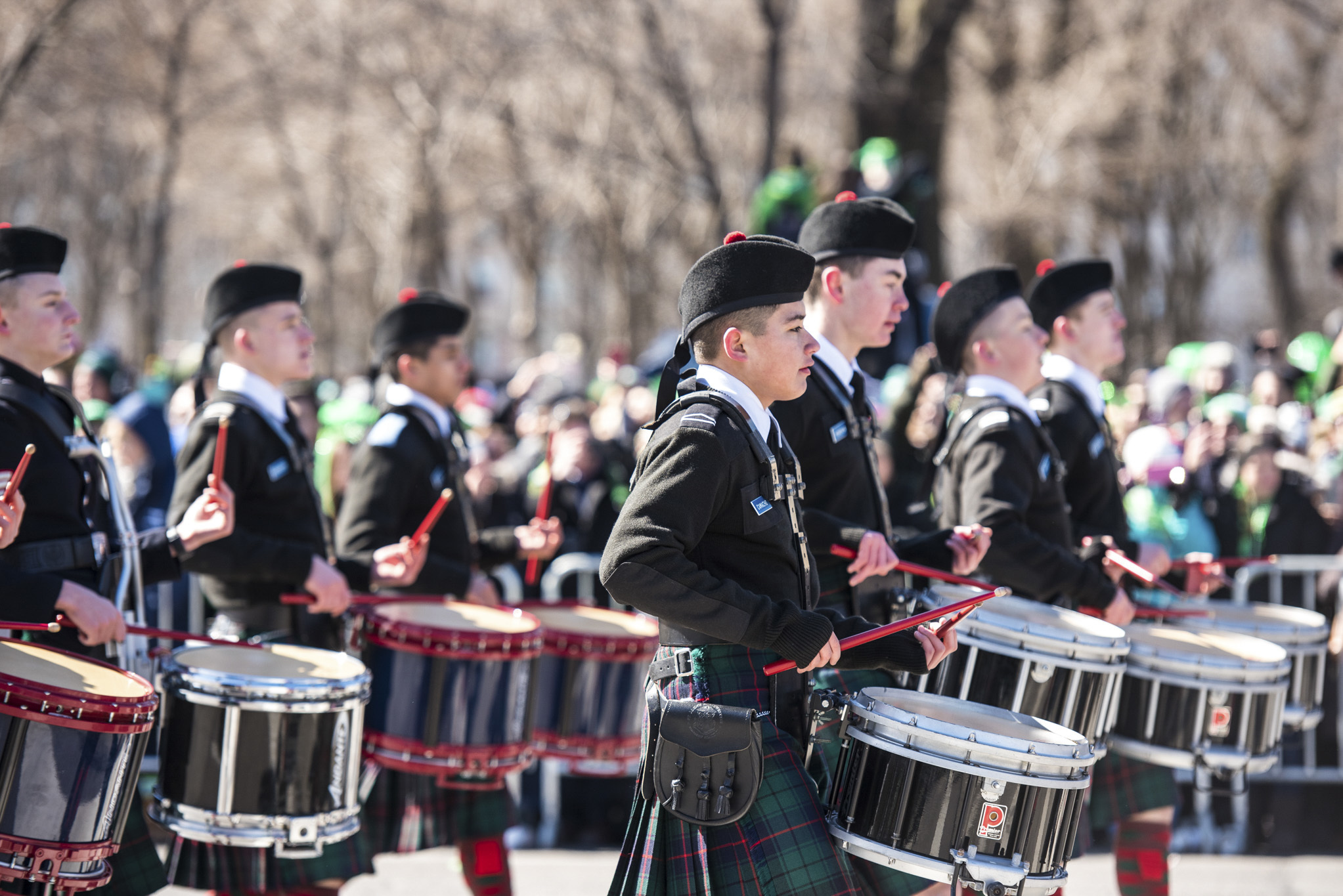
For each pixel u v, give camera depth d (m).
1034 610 14.09
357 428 25.62
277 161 88.00
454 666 14.62
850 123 44.62
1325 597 22.59
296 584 14.66
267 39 68.25
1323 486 25.16
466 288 114.69
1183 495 23.59
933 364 26.20
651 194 77.12
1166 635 15.28
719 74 65.62
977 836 10.27
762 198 37.19
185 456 14.87
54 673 11.25
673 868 10.68
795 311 10.98
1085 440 16.16
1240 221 102.75
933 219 43.84
